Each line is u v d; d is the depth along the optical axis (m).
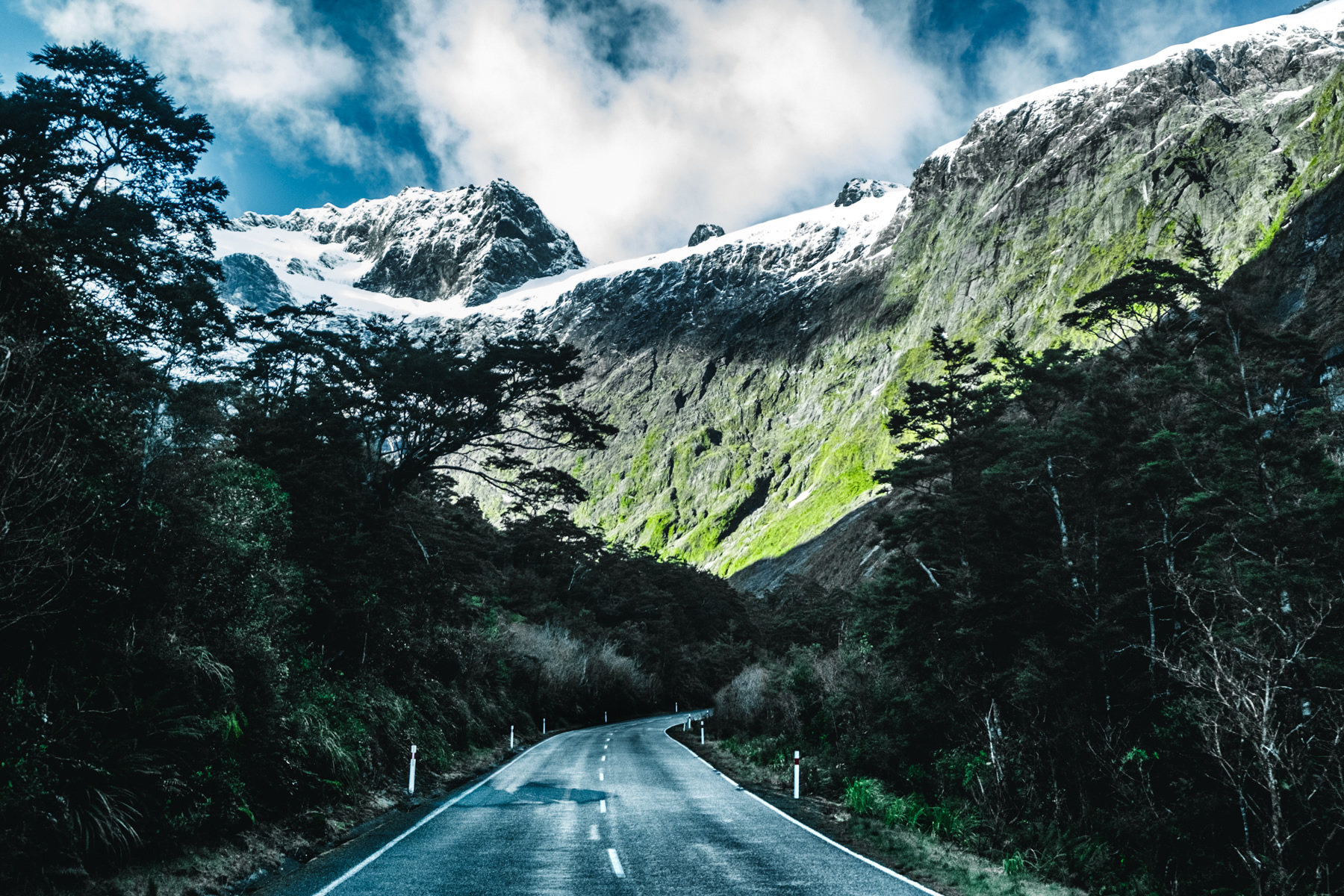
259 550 14.34
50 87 21.00
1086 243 172.50
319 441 23.66
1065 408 26.77
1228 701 12.45
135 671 10.30
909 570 25.41
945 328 196.12
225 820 10.28
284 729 13.20
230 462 13.77
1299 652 13.66
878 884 9.74
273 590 15.28
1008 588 21.67
